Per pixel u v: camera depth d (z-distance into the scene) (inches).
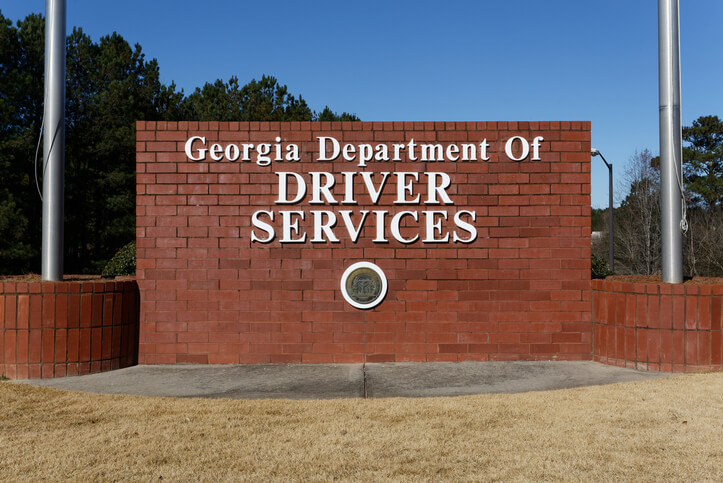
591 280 378.9
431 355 377.1
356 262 379.2
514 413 251.9
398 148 382.6
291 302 377.7
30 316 336.8
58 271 357.7
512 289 378.3
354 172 382.0
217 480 181.0
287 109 1512.1
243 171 380.8
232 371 354.6
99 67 1072.2
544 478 181.8
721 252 1382.9
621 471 186.9
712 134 1833.2
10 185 925.2
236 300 377.1
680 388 293.9
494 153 381.7
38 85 976.3
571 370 349.7
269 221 379.9
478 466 192.1
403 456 200.8
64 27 362.9
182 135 381.1
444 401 275.6
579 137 381.1
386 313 378.3
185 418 247.4
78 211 1063.0
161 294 375.9
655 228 1398.9
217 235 378.3
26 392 293.9
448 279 378.9
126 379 333.1
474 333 377.7
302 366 368.2
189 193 379.2
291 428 233.6
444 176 380.5
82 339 343.9
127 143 1048.2
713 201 1665.8
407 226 380.8
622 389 294.7
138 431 228.8
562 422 238.2
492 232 379.6
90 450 207.2
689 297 336.8
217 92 1412.4
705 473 185.2
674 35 357.7
